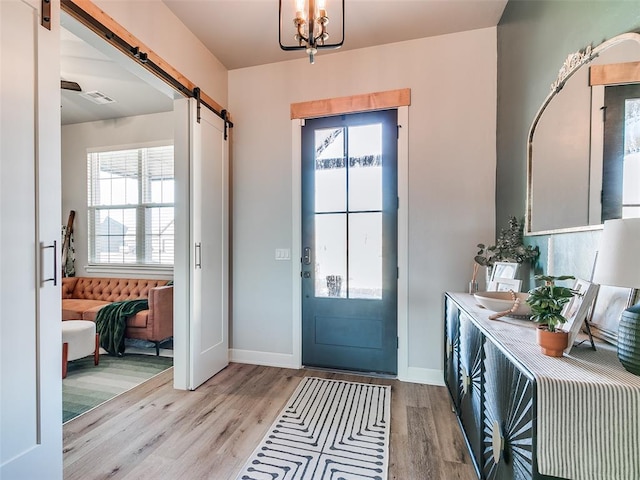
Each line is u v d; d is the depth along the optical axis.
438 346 2.66
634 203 1.04
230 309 3.17
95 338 3.09
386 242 2.79
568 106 1.49
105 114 4.45
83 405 2.28
